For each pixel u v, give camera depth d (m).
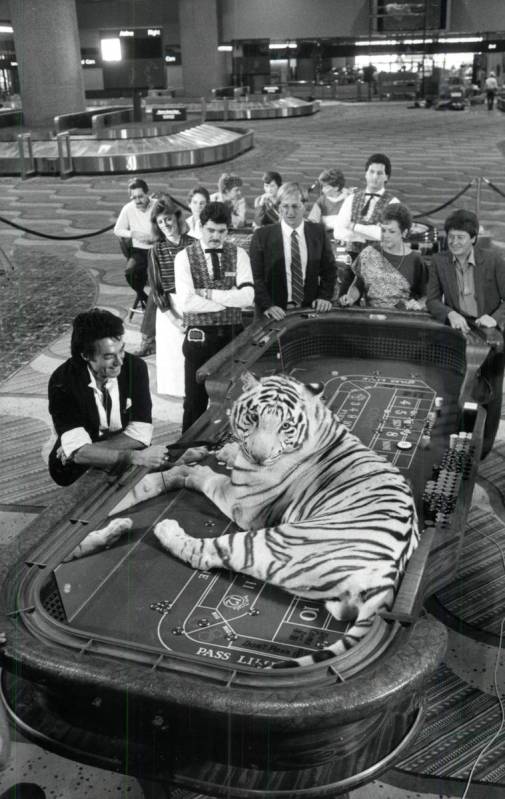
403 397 4.06
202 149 19.11
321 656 2.18
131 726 2.24
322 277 5.14
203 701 2.02
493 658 3.20
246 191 15.29
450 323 4.38
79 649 2.20
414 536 2.65
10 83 40.78
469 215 4.30
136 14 40.34
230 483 2.99
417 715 2.51
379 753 2.33
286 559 2.56
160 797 2.59
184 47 35.16
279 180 7.75
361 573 2.46
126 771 2.34
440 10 32.59
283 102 32.72
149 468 3.08
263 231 5.00
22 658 2.17
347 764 2.29
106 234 11.93
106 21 40.38
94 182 17.53
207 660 2.16
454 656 3.21
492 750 2.75
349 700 2.00
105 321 3.09
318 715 1.98
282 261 4.98
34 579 2.47
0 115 22.28
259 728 2.01
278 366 4.38
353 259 6.57
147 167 18.77
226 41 35.53
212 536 2.76
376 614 2.30
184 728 2.16
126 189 16.28
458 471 3.16
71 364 3.29
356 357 4.65
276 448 3.01
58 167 18.59
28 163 18.73
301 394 3.15
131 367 3.40
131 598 2.49
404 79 39.72
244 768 2.22
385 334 4.55
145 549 2.71
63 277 9.53
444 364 4.48
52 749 2.41
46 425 5.48
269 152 21.06
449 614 3.45
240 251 4.75
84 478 3.02
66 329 7.59
